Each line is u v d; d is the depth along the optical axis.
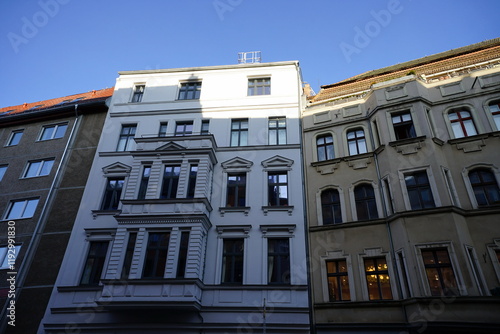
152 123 19.41
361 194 15.20
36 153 20.00
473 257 11.94
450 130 14.71
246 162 17.03
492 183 13.15
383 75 19.92
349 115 17.33
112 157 18.34
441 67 18.05
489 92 14.72
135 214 14.94
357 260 13.69
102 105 20.38
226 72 20.70
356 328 12.41
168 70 21.25
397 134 15.32
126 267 14.16
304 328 12.88
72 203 17.31
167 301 12.86
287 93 19.33
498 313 10.34
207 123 19.17
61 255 15.81
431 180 13.41
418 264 12.07
